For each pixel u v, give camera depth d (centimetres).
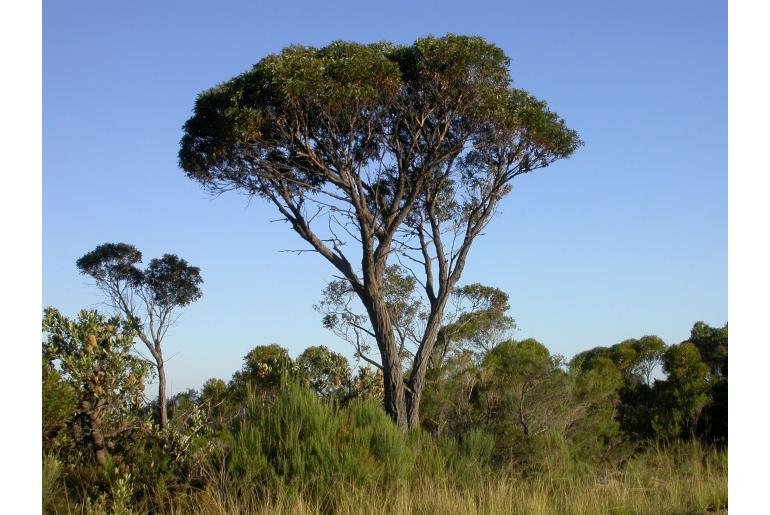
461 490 911
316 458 884
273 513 748
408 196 1493
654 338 3175
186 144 1404
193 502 824
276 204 1426
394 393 1365
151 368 1040
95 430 952
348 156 1390
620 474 1056
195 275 2447
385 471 914
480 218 1532
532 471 1100
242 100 1327
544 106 1511
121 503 792
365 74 1315
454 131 1508
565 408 1373
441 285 1493
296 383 1017
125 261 2392
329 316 1650
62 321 991
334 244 1423
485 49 1381
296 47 1416
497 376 1466
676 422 1459
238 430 965
